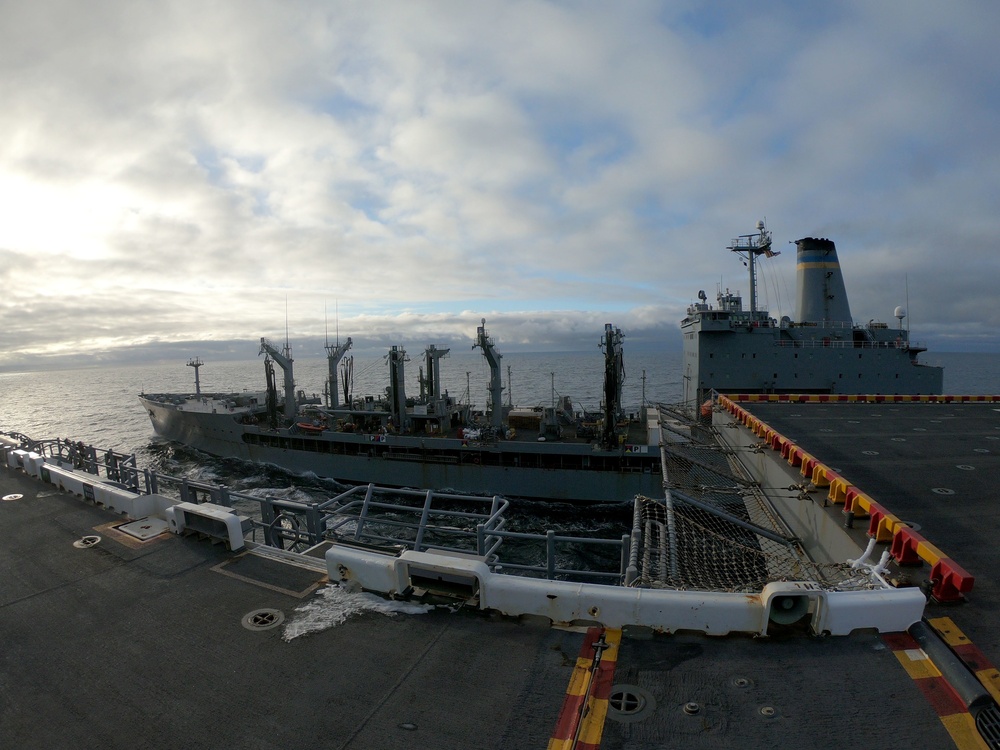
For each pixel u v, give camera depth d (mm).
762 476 14844
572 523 29266
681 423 31719
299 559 8672
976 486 11016
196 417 46094
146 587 7867
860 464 12891
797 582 6023
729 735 4516
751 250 38688
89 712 5262
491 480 33500
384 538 9672
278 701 5277
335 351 45219
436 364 39406
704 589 6938
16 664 6105
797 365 34500
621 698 5023
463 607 6875
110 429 72312
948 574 6562
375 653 5988
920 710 4738
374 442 35844
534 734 4656
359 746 4617
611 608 6172
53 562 8812
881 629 5844
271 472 39844
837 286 37250
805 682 5125
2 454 15766
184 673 5812
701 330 34688
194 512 9617
